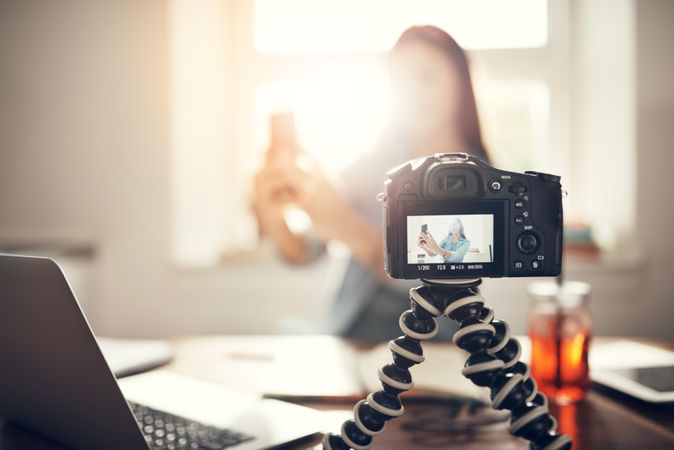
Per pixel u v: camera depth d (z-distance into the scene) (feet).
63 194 7.10
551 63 7.06
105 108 7.02
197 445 2.00
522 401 1.77
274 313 6.98
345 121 7.28
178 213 7.10
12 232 7.13
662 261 6.50
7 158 7.14
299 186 4.60
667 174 6.48
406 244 1.76
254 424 2.22
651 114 6.47
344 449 1.80
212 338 3.98
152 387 2.72
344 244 4.64
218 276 6.98
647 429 2.28
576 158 7.06
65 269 6.51
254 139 7.43
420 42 4.65
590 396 2.72
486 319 1.80
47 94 7.06
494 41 7.13
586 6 6.93
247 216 7.50
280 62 7.33
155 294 7.05
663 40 6.42
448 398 2.56
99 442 1.94
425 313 1.78
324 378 2.88
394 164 4.78
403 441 2.17
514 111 7.25
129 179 7.04
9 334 1.90
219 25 7.29
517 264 1.77
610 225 6.80
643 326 6.53
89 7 6.97
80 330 1.70
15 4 7.02
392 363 1.82
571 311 2.61
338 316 4.71
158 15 6.94
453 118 4.74
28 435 2.27
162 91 6.97
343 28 7.28
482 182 1.75
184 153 7.13
